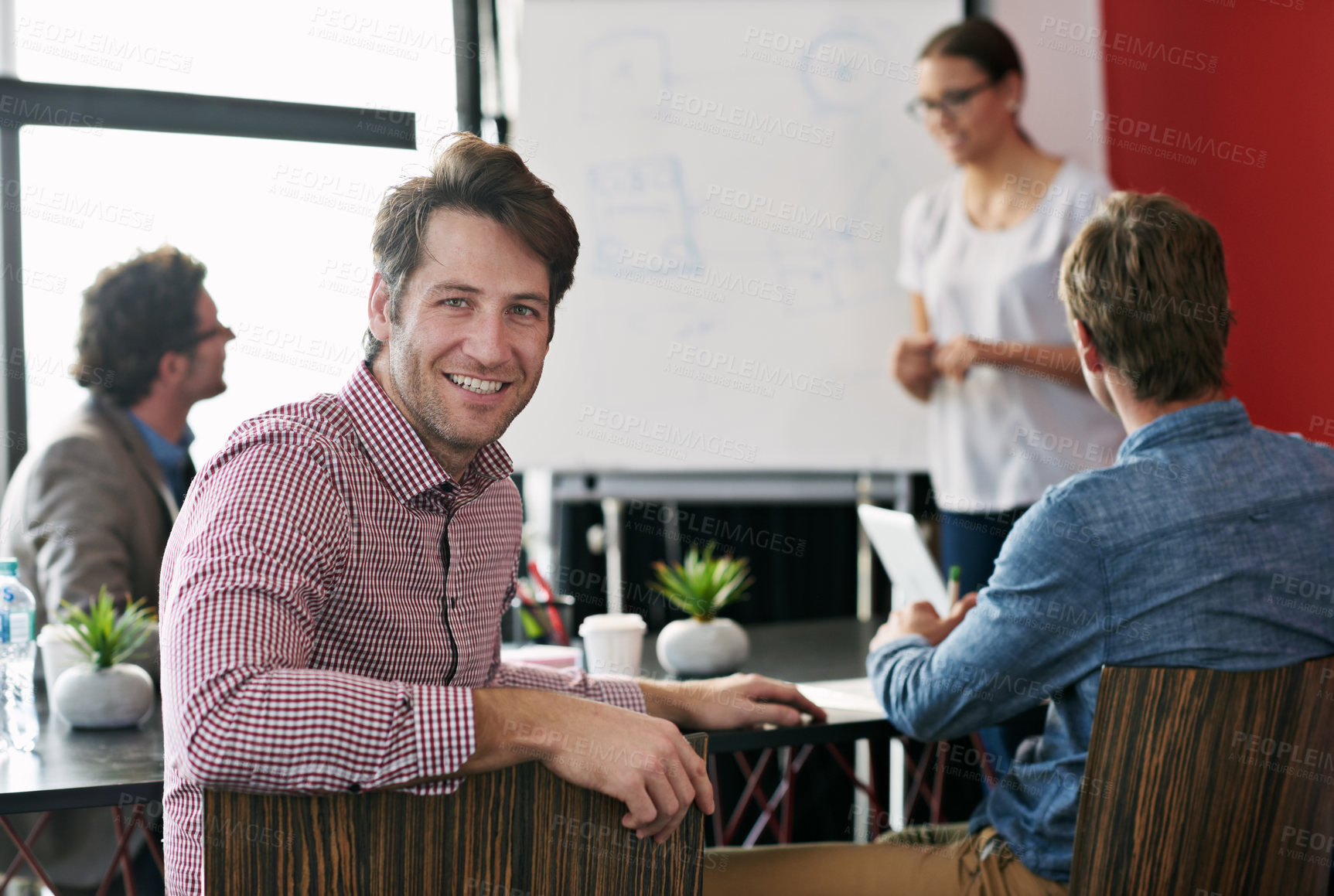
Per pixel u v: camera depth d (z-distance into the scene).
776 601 2.95
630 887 0.83
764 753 2.11
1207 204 2.73
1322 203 2.46
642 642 1.77
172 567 0.97
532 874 0.80
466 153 1.01
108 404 1.98
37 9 2.52
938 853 1.27
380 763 0.77
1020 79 2.60
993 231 2.59
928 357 2.64
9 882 1.51
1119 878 1.04
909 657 1.32
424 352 1.01
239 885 0.74
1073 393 2.51
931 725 1.27
